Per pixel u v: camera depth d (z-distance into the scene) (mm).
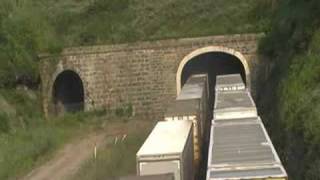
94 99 167750
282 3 160750
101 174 103438
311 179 67625
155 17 196625
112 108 166500
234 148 58594
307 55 105812
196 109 91500
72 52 168750
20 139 140375
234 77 145250
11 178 109562
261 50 155875
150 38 173500
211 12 191750
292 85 100625
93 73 167375
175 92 162125
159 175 54250
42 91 174000
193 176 77250
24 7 198000
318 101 81938
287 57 122750
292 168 79312
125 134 145625
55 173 111938
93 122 163750
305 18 121062
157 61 162625
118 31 194125
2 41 173125
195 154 85625
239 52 159125
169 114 88812
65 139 146000
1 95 163625
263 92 150125
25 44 176875
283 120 93938
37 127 157625
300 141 77812
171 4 199625
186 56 160875
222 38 159500
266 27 166500
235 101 97812
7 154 123438
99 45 167750
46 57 173125
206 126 121500
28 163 120000
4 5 185125
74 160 121938
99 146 133250
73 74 185250
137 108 164875
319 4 117438
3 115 151625
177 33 185750
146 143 67938
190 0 199000
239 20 183125
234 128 71750
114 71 165500
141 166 61656
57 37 193500
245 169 48656
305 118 79375
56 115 175375
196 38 160375
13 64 170125
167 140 69062
